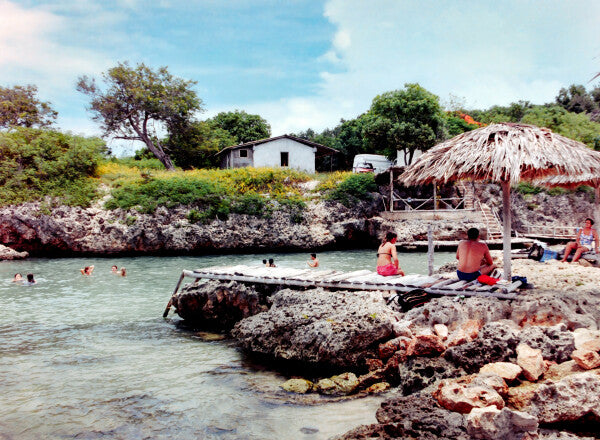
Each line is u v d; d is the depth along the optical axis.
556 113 41.44
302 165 35.78
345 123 49.00
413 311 7.18
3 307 11.49
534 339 5.37
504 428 3.54
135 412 5.35
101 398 5.79
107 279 16.12
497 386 4.44
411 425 4.03
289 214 27.45
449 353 5.66
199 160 41.47
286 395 5.86
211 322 9.88
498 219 30.45
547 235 27.11
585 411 3.72
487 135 7.08
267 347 7.38
